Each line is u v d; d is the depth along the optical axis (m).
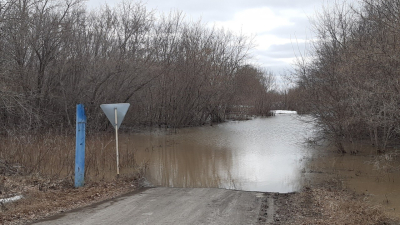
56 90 21.72
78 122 9.09
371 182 9.91
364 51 10.93
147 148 17.67
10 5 13.45
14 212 6.61
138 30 24.05
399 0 10.51
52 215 6.56
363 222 6.11
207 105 31.00
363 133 15.64
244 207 7.20
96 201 7.71
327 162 13.17
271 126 30.14
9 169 10.26
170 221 6.18
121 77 22.75
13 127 16.16
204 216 6.50
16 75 15.41
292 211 6.91
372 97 11.35
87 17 23.00
